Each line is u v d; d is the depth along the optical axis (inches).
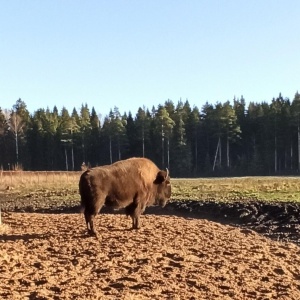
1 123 3378.4
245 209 780.0
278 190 1018.1
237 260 405.1
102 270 361.7
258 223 702.5
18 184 1461.6
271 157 3043.8
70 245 446.3
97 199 482.9
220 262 393.7
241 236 527.5
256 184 1214.9
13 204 1066.1
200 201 882.1
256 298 310.0
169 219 648.4
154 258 398.9
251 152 3257.9
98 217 656.4
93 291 309.0
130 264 381.7
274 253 446.0
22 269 361.7
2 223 581.6
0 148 3312.0
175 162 3105.3
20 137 3321.9
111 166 506.9
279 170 2972.4
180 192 1057.5
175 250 430.0
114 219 629.6
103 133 3351.4
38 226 573.0
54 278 339.3
